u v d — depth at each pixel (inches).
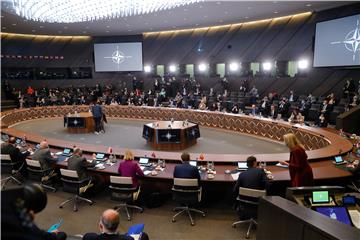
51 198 248.1
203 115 612.4
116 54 940.6
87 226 202.1
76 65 1005.8
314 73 667.4
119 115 743.7
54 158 269.6
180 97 733.9
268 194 208.8
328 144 349.4
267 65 768.3
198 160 258.1
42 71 984.9
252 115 547.5
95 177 258.7
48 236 99.1
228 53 839.7
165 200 240.5
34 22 703.7
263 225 115.3
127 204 227.0
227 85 804.0
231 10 602.9
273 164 254.4
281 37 741.3
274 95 665.0
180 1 372.2
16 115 666.8
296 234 89.0
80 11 426.9
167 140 442.0
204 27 863.7
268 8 594.6
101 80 994.7
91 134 556.1
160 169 244.7
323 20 598.9
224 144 474.9
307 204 133.6
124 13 451.8
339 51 565.3
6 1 356.5
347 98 549.3
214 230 193.9
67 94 857.5
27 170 274.5
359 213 131.0
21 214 53.6
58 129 602.9
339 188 137.9
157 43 952.3
